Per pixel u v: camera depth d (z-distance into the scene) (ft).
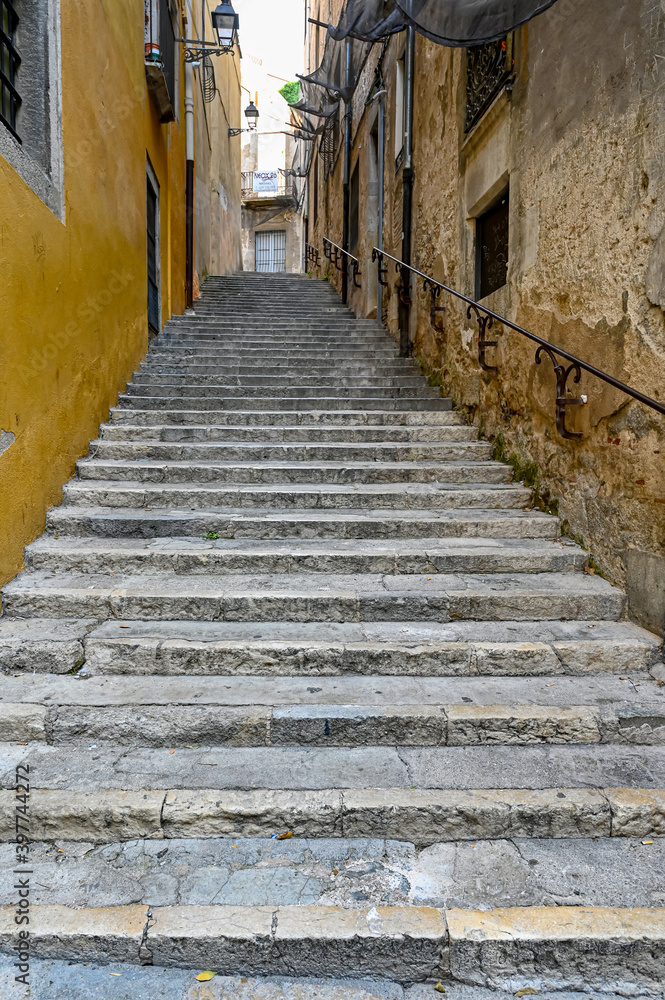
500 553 12.39
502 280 18.16
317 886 6.86
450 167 21.20
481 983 6.28
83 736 8.57
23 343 11.72
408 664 9.91
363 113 37.29
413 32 25.45
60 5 13.21
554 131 13.67
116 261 18.24
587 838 7.63
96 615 10.77
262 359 24.41
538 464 14.87
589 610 11.21
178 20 29.45
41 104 12.82
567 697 9.29
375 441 18.25
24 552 11.90
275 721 8.59
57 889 6.79
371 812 7.52
